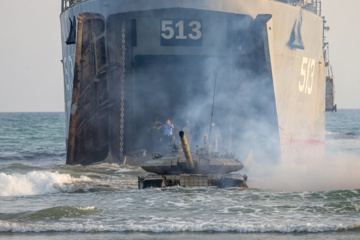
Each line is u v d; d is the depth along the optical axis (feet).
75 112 435.12
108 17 424.46
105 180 322.75
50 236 174.19
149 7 410.11
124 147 432.25
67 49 504.02
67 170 379.76
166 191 259.60
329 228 180.14
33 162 523.70
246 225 183.52
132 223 191.93
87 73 435.94
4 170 375.04
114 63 433.07
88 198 247.91
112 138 435.12
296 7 469.57
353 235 172.24
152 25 434.30
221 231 179.42
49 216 204.23
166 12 425.28
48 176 299.79
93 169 389.80
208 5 413.18
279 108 451.53
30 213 208.95
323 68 549.13
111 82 435.12
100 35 438.40
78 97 435.53
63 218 201.36
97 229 181.88
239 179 268.82
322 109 553.23
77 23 428.56
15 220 199.41
